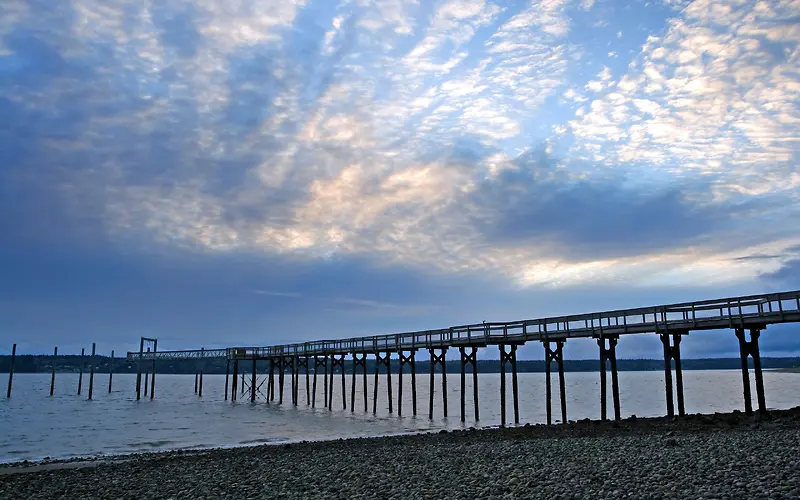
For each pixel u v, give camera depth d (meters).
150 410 57.19
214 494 15.98
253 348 66.62
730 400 59.34
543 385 116.62
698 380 141.25
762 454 15.10
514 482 14.17
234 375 67.81
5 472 22.77
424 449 22.73
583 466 15.66
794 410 24.56
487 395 82.31
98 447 31.95
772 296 22.52
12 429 41.09
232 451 27.42
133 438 35.62
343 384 52.59
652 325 27.06
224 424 43.06
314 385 56.06
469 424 39.31
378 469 18.12
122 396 83.94
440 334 40.94
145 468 22.19
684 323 25.70
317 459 21.70
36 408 60.81
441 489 14.20
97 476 20.83
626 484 12.98
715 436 19.67
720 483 12.43
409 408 57.47
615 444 19.83
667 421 25.88
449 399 73.75
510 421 41.25
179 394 89.69
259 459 22.78
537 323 33.03
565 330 31.14
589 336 30.00
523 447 20.80
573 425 28.75
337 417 46.81
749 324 23.41
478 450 21.00
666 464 14.95
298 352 58.88
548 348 32.56
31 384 135.25
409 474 16.78
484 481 14.79
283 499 14.62
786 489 11.41
